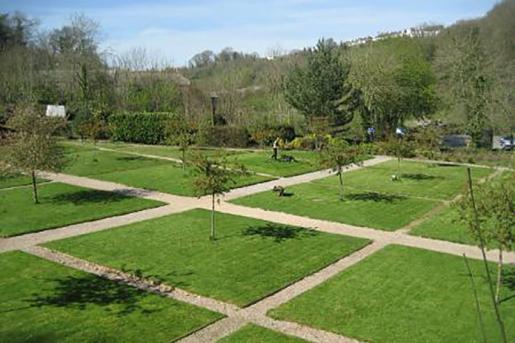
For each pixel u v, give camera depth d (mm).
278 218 21047
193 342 10812
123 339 10875
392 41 58844
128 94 58438
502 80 43625
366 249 17125
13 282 13930
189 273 14672
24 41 71625
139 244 17312
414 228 19688
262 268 15117
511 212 12141
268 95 60344
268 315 12070
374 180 29828
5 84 54250
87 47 65875
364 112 47844
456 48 46688
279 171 32156
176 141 33250
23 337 10930
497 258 16031
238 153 39375
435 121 50500
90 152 39750
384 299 12898
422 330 11242
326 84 44281
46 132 22984
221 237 18141
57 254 16344
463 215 12891
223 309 12406
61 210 22016
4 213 21406
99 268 15102
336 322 11648
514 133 42656
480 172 32719
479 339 10852
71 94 58031
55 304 12562
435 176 31297
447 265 15383
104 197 24656
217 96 54469
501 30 50562
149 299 12891
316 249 16906
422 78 50344
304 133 46156
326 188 27281
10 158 22297
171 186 27188
